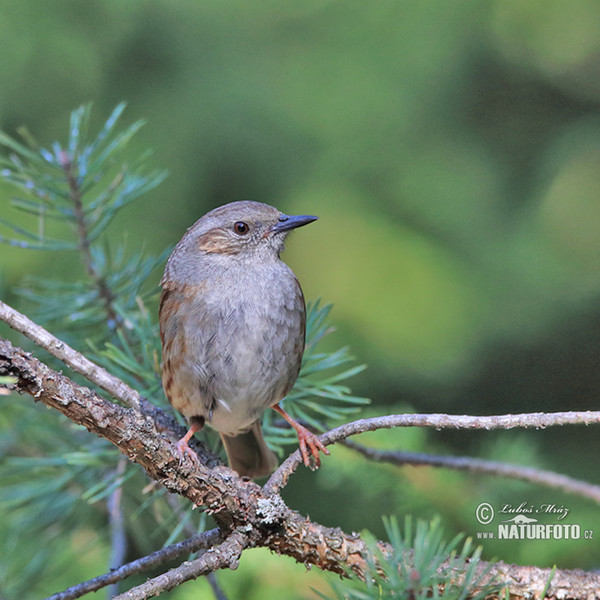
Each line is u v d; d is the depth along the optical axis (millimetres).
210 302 6953
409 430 7820
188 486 5160
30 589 7668
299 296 7219
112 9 12375
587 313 12141
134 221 11773
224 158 12250
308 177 12469
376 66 12555
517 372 12242
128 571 5145
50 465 7215
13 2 12141
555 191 12805
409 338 11688
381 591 4137
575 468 10969
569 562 7273
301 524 5297
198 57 12531
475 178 12586
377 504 9492
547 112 13406
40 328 5406
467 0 12648
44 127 12117
